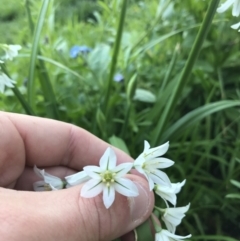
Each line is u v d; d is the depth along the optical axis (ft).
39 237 0.30
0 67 0.49
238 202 0.62
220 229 0.61
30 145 0.45
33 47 0.53
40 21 0.53
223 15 0.72
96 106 0.64
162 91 0.63
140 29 0.84
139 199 0.35
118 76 0.67
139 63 0.75
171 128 0.56
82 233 0.32
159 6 0.78
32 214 0.31
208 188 0.64
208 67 0.70
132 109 0.65
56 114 0.62
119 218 0.34
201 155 0.66
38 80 0.66
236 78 0.72
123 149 0.53
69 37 0.84
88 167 0.32
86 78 0.71
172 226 0.37
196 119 0.55
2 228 0.29
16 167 0.44
